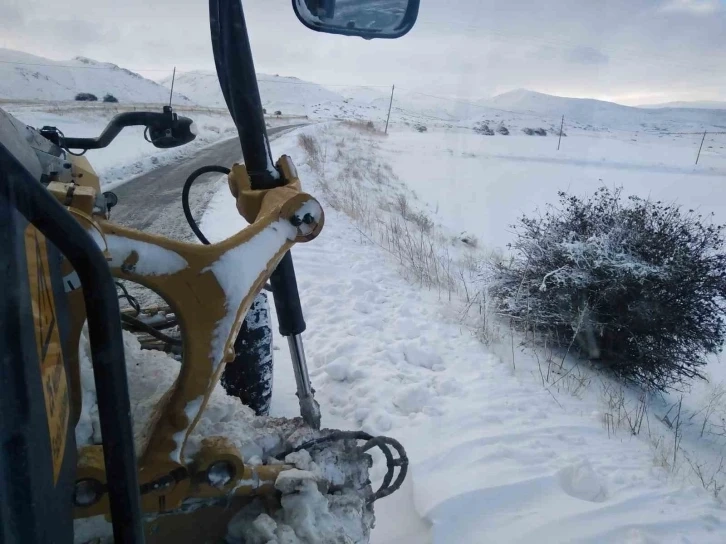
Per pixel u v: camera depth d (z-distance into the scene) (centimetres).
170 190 1138
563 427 409
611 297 595
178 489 165
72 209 131
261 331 304
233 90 209
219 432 200
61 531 121
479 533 285
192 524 184
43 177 152
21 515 98
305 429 214
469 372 491
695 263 589
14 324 101
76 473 147
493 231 1007
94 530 156
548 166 1633
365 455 212
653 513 314
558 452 370
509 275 680
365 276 750
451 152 1845
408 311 624
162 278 152
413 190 1410
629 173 1617
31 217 89
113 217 862
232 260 160
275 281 252
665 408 556
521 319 630
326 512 187
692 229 621
